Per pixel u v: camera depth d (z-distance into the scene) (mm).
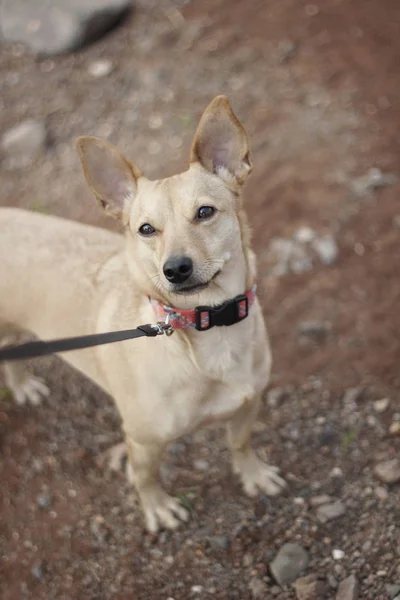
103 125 1801
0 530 1266
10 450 1356
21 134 1802
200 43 1929
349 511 1232
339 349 1415
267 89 1786
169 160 1688
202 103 1787
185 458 1329
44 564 1228
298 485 1276
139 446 1179
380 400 1346
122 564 1221
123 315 1149
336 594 1152
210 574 1197
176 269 1021
